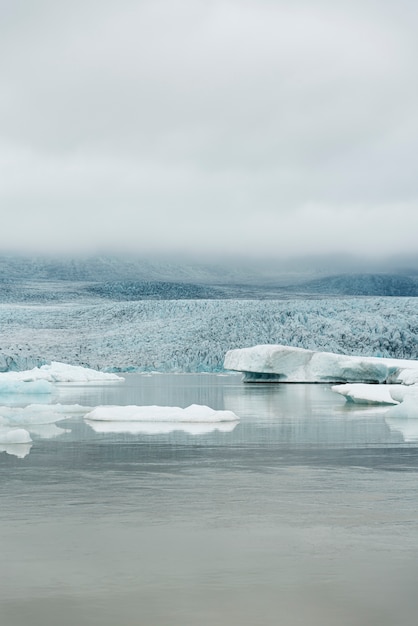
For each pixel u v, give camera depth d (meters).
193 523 9.27
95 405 35.97
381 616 6.23
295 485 11.86
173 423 22.61
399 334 117.81
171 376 94.38
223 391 50.38
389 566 7.47
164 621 6.13
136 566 7.49
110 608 6.39
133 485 11.84
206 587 6.88
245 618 6.19
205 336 123.12
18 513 9.80
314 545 8.23
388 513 9.80
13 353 124.25
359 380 62.94
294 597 6.63
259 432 20.16
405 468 13.66
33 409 27.36
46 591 6.78
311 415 27.20
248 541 8.41
